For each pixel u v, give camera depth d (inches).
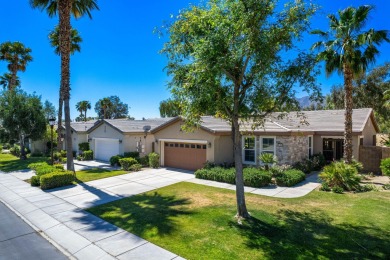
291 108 322.7
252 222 306.8
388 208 351.6
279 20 273.9
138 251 247.0
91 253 249.8
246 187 485.4
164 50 309.4
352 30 539.8
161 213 349.1
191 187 498.9
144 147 906.7
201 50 255.9
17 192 501.0
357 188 456.1
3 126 948.6
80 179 599.2
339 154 762.2
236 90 316.5
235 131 326.3
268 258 225.6
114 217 342.3
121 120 1000.9
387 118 1283.2
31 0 660.1
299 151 647.8
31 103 969.5
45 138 1140.5
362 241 253.8
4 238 293.4
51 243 278.5
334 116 783.1
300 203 382.3
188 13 282.7
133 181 571.2
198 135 673.6
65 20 621.0
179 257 232.5
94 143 1005.2
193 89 283.6
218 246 249.9
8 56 1180.5
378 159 618.2
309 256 227.5
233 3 258.8
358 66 549.6
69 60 632.4
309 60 295.9
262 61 277.6
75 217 348.8
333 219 313.4
